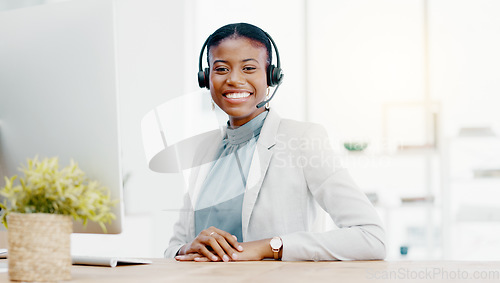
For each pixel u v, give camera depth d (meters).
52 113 1.03
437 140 3.64
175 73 4.16
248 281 0.85
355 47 3.87
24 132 1.05
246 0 4.04
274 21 3.98
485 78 3.68
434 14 3.76
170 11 4.19
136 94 4.19
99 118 1.00
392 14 3.83
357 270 1.02
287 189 1.61
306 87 3.90
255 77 1.83
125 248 3.65
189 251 1.33
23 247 0.82
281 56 3.95
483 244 3.49
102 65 1.00
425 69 3.76
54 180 0.85
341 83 3.87
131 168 3.93
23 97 1.05
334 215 1.50
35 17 1.04
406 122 3.74
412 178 3.66
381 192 3.68
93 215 0.87
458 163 3.62
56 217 0.84
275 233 1.58
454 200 3.56
